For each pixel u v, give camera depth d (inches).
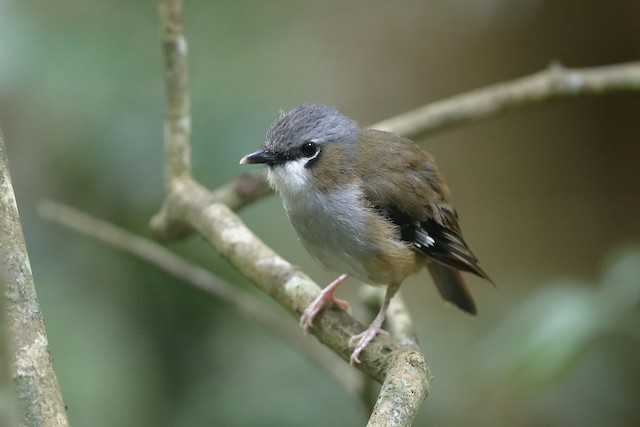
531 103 391.2
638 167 621.0
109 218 417.1
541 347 357.7
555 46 626.5
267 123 420.8
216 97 425.7
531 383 357.4
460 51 644.1
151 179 412.5
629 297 365.4
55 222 394.6
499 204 642.8
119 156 409.1
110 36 420.8
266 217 430.9
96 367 371.2
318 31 566.3
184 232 352.5
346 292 530.0
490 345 426.0
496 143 651.5
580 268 619.5
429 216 323.0
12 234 193.6
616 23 608.1
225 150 412.8
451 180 650.8
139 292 411.8
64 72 405.7
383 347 273.0
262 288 305.6
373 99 621.0
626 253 385.4
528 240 631.2
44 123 406.3
